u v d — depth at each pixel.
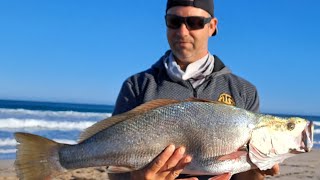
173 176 0.91
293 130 0.96
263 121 0.95
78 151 0.94
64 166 0.94
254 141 0.94
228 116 0.94
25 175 0.94
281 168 3.14
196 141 0.92
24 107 15.92
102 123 0.94
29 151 0.94
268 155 0.95
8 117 8.67
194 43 1.05
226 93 1.07
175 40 1.06
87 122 7.95
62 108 17.77
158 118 0.92
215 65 1.09
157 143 0.91
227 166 0.93
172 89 1.05
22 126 7.02
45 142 0.95
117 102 1.09
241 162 0.94
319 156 3.95
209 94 1.06
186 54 1.06
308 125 0.97
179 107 0.93
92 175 2.55
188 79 1.06
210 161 0.92
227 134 0.93
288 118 0.97
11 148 4.34
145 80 1.08
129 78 1.11
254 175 1.02
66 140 5.33
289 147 0.96
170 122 0.92
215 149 0.92
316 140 7.51
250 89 1.09
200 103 0.94
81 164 0.94
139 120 0.93
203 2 1.06
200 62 1.07
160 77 1.08
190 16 1.05
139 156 0.92
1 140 4.89
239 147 0.93
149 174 0.89
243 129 0.94
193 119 0.92
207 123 0.93
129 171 0.93
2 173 2.79
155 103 0.94
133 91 1.07
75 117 10.03
